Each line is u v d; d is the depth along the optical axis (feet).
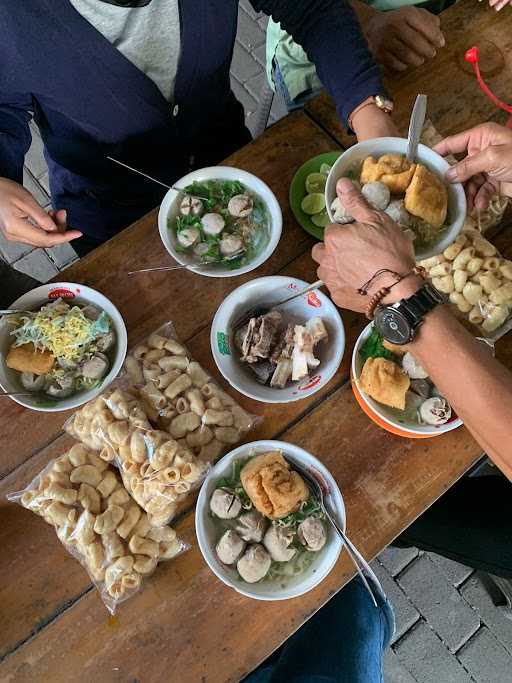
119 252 3.84
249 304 3.59
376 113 3.77
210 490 3.18
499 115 4.20
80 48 3.51
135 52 3.79
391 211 2.96
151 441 3.17
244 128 5.51
